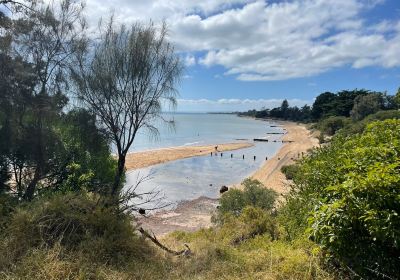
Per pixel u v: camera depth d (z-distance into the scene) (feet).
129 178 97.19
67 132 36.86
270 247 18.20
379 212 11.69
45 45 32.37
